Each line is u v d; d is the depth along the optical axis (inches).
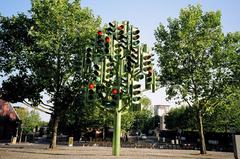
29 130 2704.2
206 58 1264.8
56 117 1149.1
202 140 1267.2
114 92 487.5
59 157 716.0
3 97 1105.4
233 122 2283.5
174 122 3366.1
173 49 1282.0
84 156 756.6
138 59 486.0
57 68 1089.4
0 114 1856.5
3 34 1107.3
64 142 2161.7
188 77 1257.4
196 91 1275.8
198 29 1286.9
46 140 2497.5
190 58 1278.3
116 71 531.2
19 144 1606.8
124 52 531.2
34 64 1067.3
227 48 1258.0
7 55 1099.9
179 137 2287.2
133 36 494.6
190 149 1830.7
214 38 1261.1
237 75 1229.1
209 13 1269.7
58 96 1107.9
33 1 1089.4
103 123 2309.3
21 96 1077.8
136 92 500.7
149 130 5659.5
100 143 1925.4
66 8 1114.7
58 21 1081.4
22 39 1137.4
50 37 1057.5
